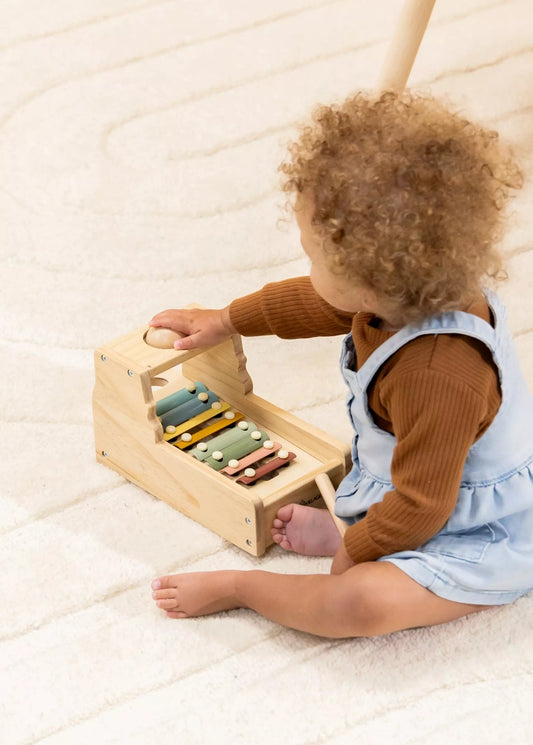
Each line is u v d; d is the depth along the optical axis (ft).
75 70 6.71
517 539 3.66
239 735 3.36
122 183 5.88
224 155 6.07
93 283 5.28
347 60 6.79
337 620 3.50
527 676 3.57
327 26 7.10
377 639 3.68
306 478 4.02
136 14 7.23
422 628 3.72
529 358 4.82
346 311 3.82
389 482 3.71
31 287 5.25
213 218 5.68
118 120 6.31
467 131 3.32
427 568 3.50
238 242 5.53
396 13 7.22
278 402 4.68
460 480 3.41
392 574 3.48
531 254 5.42
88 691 3.50
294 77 6.64
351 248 3.15
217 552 4.02
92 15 7.22
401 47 4.92
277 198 5.79
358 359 3.64
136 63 6.78
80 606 3.80
